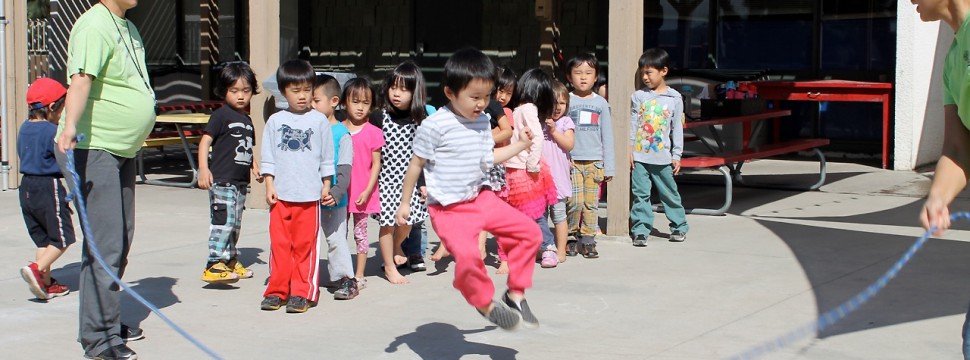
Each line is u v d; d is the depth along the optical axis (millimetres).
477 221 4758
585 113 7582
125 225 5332
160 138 11805
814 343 5340
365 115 6688
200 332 5648
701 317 5891
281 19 15375
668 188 8195
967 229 8688
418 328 5715
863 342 5348
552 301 6297
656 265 7363
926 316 5844
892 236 8391
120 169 5270
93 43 4961
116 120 5125
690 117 11523
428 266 7461
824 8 13570
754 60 14047
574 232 7820
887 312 5949
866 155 13648
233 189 6688
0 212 9680
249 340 5492
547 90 7039
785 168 13055
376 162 6566
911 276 6883
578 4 14016
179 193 11227
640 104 8172
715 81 13883
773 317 5871
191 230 8859
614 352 5199
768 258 7578
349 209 6637
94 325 5094
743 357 4637
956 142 3992
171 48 16438
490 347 5316
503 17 14680
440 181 4793
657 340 5422
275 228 6145
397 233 7098
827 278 6875
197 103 13727
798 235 8492
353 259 7676
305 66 6160
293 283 6148
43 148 6312
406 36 15367
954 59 3818
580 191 7602
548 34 13945
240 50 15867
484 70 4750
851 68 13500
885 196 10648
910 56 12336
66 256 7754
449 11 15062
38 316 6004
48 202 6309
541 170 7039
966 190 10953
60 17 14930
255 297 6480
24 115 11109
